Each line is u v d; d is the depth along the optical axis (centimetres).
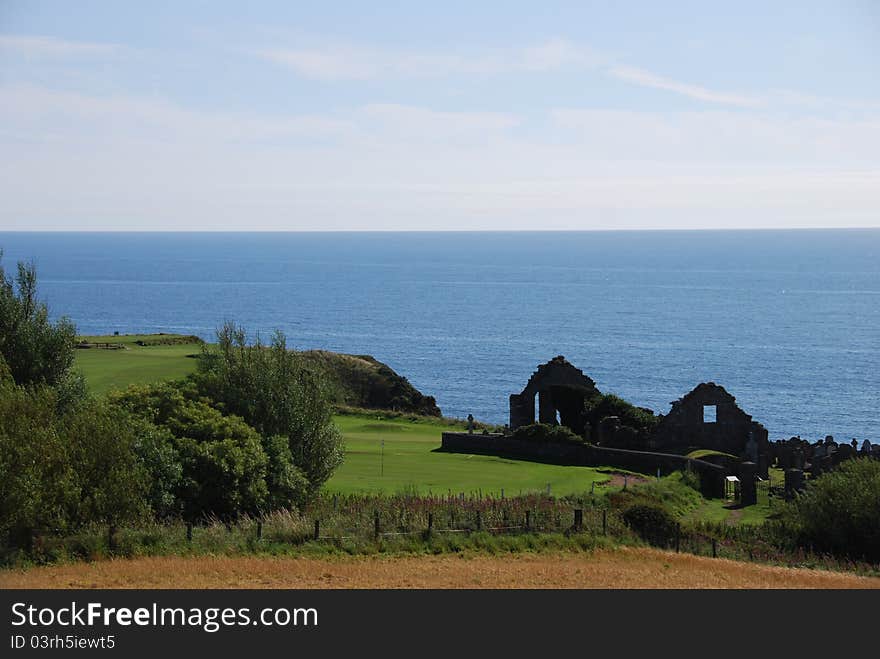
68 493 3816
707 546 4675
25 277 5416
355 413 9569
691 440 7488
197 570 3569
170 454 4500
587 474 6600
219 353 5444
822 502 4862
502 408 14900
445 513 4669
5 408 3947
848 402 15188
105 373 9512
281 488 4794
